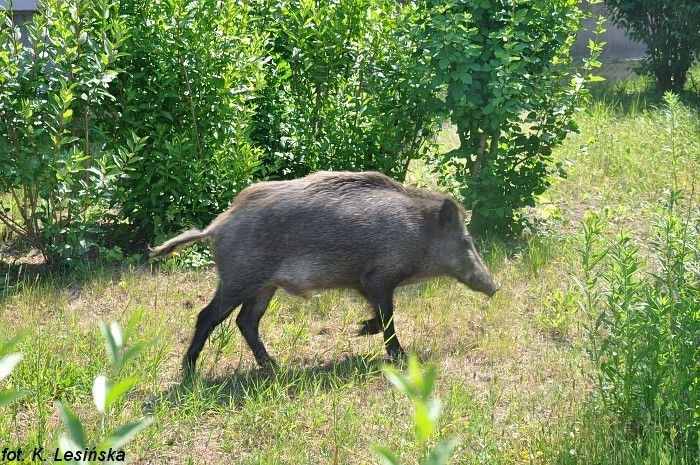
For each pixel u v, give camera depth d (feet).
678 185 30.04
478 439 14.70
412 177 30.99
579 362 18.19
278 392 16.03
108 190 24.04
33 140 22.41
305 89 27.53
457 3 25.41
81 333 19.02
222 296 17.07
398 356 18.31
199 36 24.39
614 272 15.15
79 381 16.46
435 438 14.42
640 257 23.76
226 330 18.24
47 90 23.06
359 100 26.78
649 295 14.32
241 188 24.72
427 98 26.14
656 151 34.04
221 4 25.72
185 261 23.91
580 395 16.61
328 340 19.77
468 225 27.04
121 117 24.27
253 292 17.15
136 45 24.29
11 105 22.33
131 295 21.77
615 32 61.41
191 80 24.61
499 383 17.43
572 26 25.88
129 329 4.50
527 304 21.93
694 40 46.88
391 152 27.27
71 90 22.72
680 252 15.57
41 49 23.24
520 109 24.49
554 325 20.12
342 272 17.70
